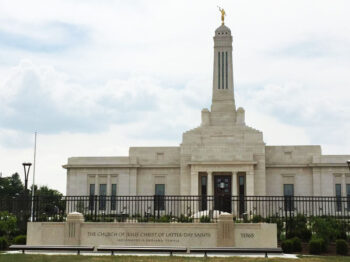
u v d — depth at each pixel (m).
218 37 100.56
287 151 94.56
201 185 93.06
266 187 94.06
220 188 92.38
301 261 32.62
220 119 97.62
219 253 36.78
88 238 40.41
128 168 96.81
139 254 36.16
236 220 48.53
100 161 97.50
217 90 99.25
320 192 92.31
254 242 39.44
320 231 43.84
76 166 97.56
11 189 154.25
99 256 33.94
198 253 36.75
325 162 92.62
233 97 98.88
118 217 47.19
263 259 32.97
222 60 100.12
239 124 96.56
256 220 48.19
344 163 92.25
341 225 47.47
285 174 94.12
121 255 34.84
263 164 91.88
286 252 40.34
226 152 91.44
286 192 93.75
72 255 34.59
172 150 97.12
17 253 36.09
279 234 46.03
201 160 90.69
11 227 47.75
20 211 49.06
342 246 39.84
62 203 53.50
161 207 82.38
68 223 40.72
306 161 94.12
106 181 97.19
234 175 89.88
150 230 40.00
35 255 34.31
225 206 86.62
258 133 93.19
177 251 35.38
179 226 39.84
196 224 39.75
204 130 94.88
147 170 97.06
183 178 93.31
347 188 92.12
